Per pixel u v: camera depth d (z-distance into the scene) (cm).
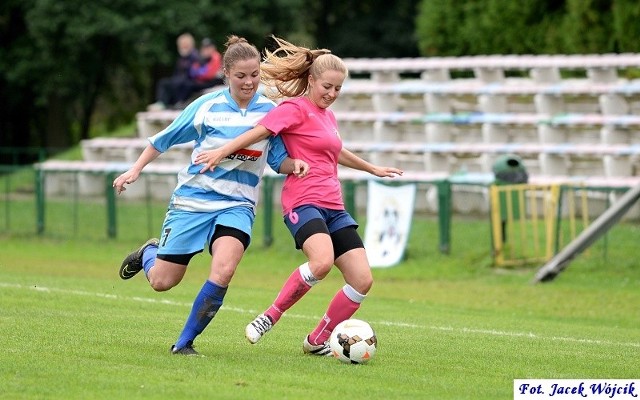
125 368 2042
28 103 11850
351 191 5559
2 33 11131
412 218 5506
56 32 10494
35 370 1989
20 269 5009
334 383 1983
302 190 2238
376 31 12594
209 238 2184
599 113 6450
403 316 3475
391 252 5347
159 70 11644
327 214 2258
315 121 2236
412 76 11506
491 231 5103
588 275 4825
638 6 6588
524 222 5119
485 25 7594
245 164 2191
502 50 7569
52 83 10750
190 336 2203
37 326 2580
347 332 2216
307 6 12794
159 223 6612
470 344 2652
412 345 2580
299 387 1934
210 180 2172
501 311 3962
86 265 5350
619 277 4778
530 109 6719
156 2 10175
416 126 6925
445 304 4134
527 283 4769
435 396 1897
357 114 7112
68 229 6638
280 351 2373
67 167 8081
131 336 2477
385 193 5472
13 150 9625
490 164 6400
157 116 8144
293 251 5688
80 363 2078
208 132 2195
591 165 6228
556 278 4800
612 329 3372
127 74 12212
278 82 2298
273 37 2406
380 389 1941
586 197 5188
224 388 1892
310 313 3381
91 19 10106
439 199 5362
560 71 7762
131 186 7569
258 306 3556
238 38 2214
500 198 5094
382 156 6900
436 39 8025
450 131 6794
